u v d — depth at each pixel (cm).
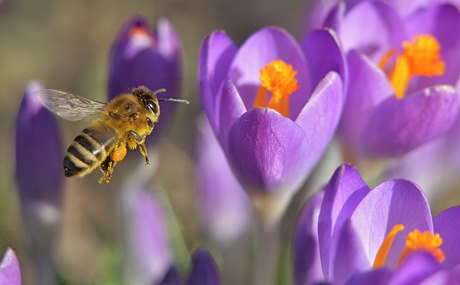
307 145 19
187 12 34
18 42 32
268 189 20
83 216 30
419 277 17
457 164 23
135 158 22
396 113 20
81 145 21
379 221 18
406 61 20
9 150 30
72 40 33
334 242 18
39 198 22
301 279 20
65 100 21
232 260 23
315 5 23
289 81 19
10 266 18
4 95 31
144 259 23
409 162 23
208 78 20
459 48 21
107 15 33
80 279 29
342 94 19
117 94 21
